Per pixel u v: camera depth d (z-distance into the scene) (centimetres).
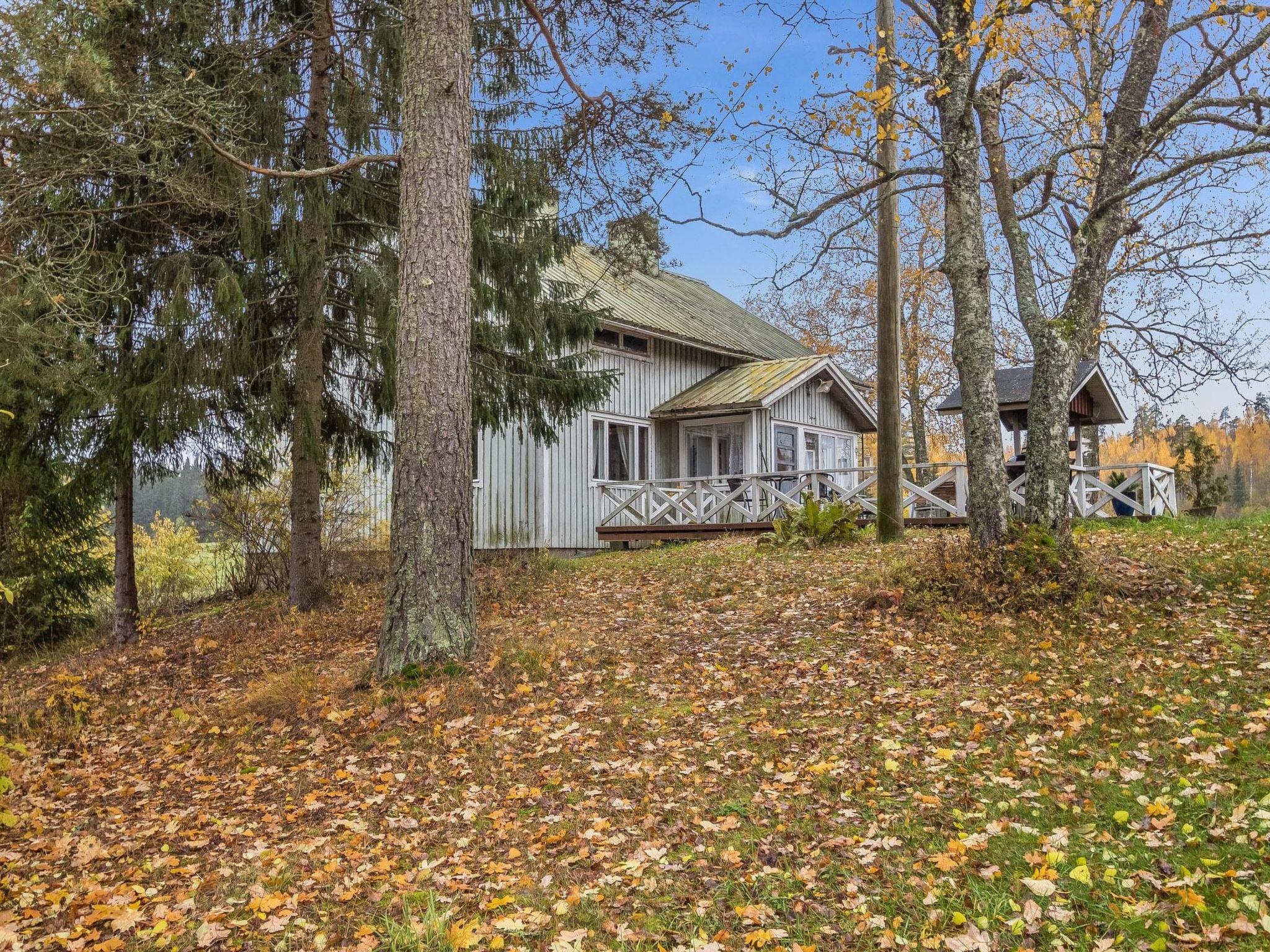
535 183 1138
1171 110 819
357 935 358
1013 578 837
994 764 496
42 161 914
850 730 573
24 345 858
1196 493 2002
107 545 1903
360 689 716
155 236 1056
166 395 1005
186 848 477
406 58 766
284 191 1020
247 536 1490
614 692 688
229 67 1004
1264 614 739
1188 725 518
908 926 339
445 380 742
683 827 449
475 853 440
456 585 738
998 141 918
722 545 1527
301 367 1116
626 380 2005
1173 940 309
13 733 746
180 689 880
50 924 390
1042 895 345
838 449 2395
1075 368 894
